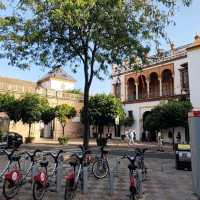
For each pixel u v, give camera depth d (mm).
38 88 42719
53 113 32750
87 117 13594
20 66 13789
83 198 7770
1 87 37969
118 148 26734
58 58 14266
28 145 29078
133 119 40375
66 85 58781
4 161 15359
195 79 29188
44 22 13055
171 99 34531
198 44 29234
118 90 44250
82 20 12078
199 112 7070
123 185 9516
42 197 7527
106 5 11766
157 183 10039
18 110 29297
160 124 26562
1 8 12266
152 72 39562
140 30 12711
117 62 13500
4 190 7359
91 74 13680
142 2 12602
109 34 12445
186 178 11039
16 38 13016
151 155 20594
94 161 10719
